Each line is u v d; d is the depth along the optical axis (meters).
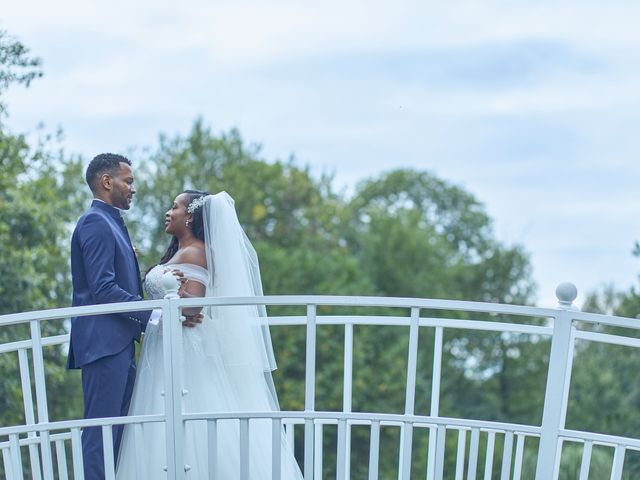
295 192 33.56
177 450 6.45
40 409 6.52
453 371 32.09
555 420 6.37
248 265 7.30
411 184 41.84
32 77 12.17
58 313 6.51
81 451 6.50
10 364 15.34
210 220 7.21
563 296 6.47
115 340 6.91
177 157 31.86
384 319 7.36
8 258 15.33
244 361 7.07
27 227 15.98
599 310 31.69
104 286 6.79
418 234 34.78
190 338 7.07
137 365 7.36
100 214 6.97
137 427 6.70
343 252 33.31
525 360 32.94
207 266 7.22
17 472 6.50
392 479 25.06
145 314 6.98
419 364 29.16
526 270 35.31
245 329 7.11
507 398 32.97
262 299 6.49
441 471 6.45
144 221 29.77
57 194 23.16
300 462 22.97
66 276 18.66
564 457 15.98
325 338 25.73
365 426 25.30
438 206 41.91
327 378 25.27
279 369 24.98
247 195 32.19
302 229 33.31
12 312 15.54
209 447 6.48
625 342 6.48
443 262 36.00
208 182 31.75
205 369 7.04
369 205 41.06
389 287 33.81
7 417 15.34
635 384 22.12
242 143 34.19
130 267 7.06
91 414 6.89
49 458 6.47
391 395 26.53
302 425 23.03
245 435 6.49
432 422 6.45
